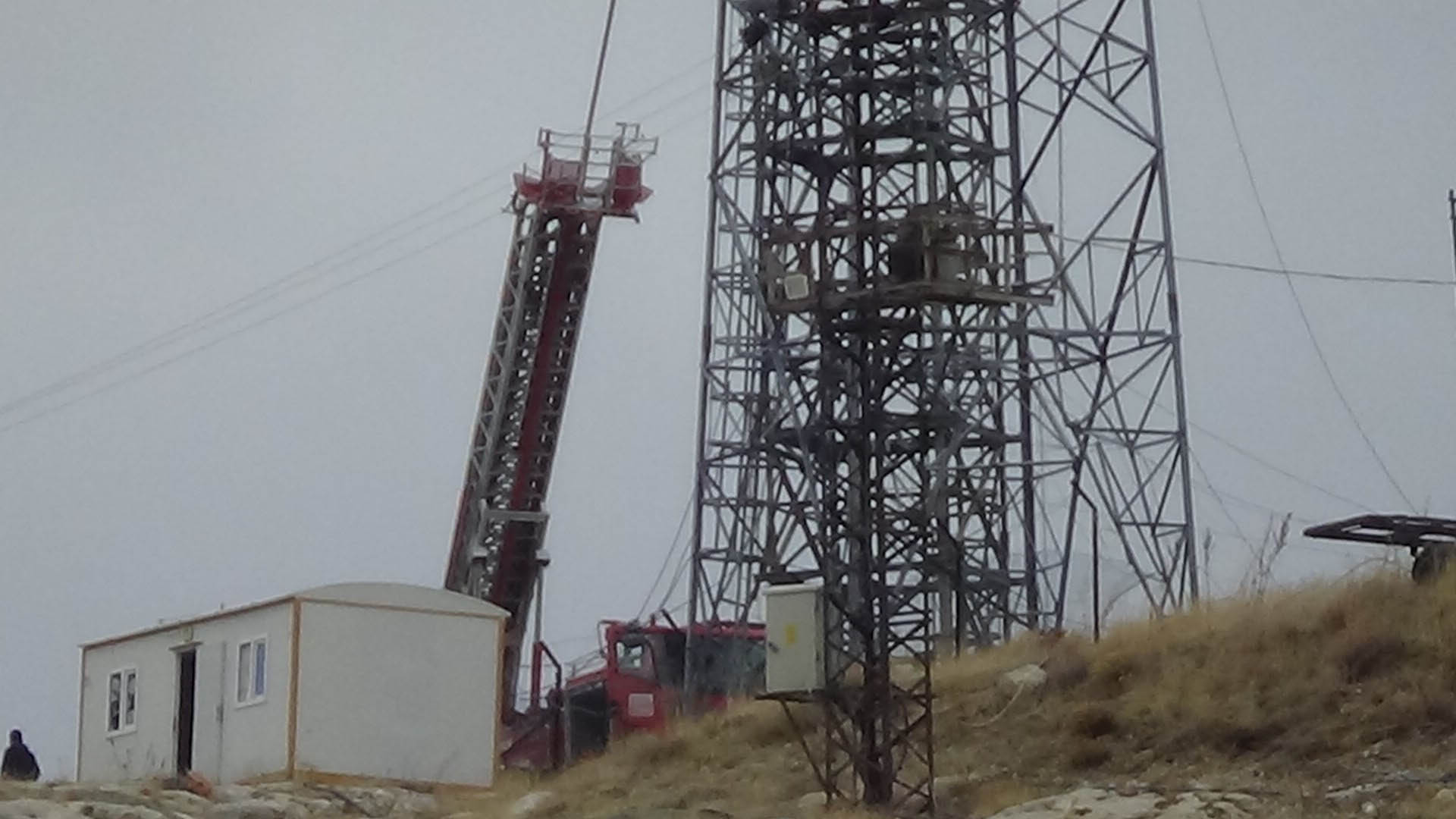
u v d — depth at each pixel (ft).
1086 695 149.07
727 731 164.45
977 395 188.03
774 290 138.82
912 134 177.99
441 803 160.04
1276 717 135.44
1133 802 123.85
